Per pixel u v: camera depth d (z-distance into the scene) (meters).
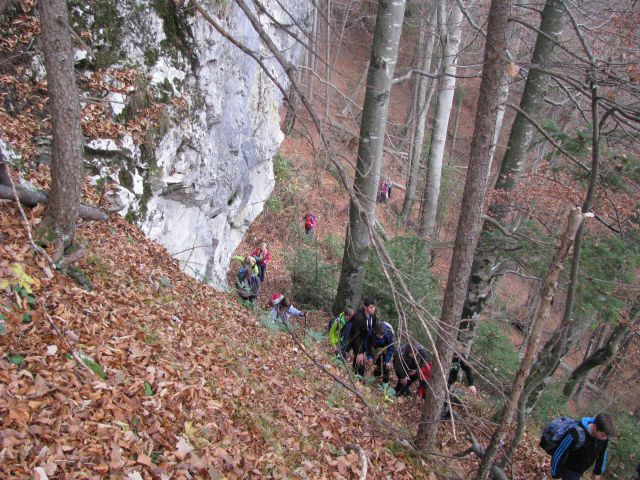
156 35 7.73
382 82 7.57
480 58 16.14
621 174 7.02
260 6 3.04
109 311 4.55
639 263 6.76
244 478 3.69
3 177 4.52
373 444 5.29
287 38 13.21
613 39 6.43
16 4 6.63
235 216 12.53
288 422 4.86
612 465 9.36
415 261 10.05
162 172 7.68
